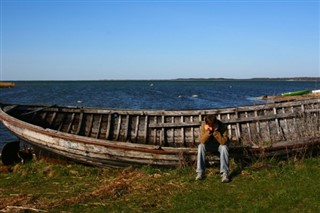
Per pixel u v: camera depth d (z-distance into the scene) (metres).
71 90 88.88
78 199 7.95
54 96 59.62
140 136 13.33
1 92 73.38
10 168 11.53
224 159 8.80
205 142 9.09
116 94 68.25
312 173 8.88
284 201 7.24
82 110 13.84
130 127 13.48
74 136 10.49
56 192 8.84
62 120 13.72
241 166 9.68
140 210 7.23
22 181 10.04
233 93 76.50
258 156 9.77
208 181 8.84
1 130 21.73
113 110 13.70
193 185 8.62
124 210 7.27
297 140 10.16
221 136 8.89
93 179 9.94
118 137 13.41
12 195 8.68
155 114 13.46
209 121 8.92
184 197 7.84
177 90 92.62
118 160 10.25
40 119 13.54
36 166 11.39
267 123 12.53
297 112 12.24
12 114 13.19
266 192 7.86
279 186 8.19
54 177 10.30
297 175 8.84
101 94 68.00
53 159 11.62
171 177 9.29
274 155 9.89
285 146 9.86
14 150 12.49
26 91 79.56
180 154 9.66
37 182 9.88
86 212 7.24
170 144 12.93
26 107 13.60
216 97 60.47
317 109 12.34
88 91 82.81
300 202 7.18
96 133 13.65
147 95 65.31
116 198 8.01
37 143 11.45
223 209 7.08
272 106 12.96
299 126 12.11
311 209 6.84
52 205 7.66
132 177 9.52
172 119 13.39
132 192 8.37
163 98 56.34
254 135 12.39
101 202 7.77
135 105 42.75
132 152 9.94
